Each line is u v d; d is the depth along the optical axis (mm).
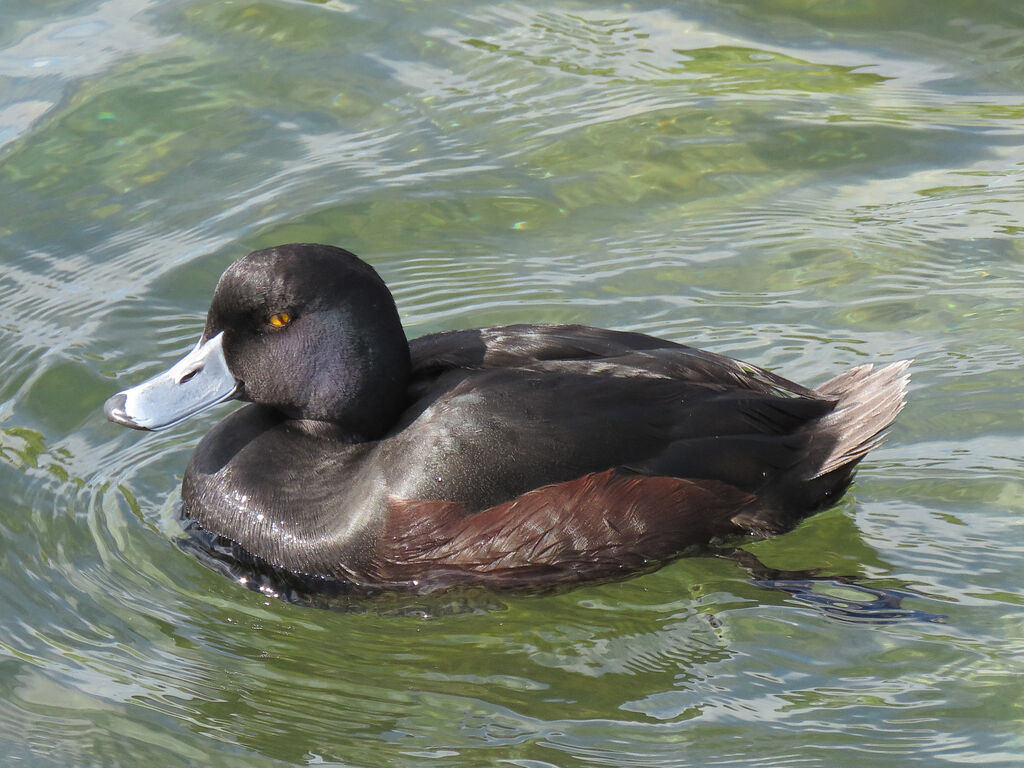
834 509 8953
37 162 12867
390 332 8680
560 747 7297
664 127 13398
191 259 11797
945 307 10883
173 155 13047
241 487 8844
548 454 8125
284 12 15055
